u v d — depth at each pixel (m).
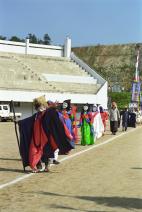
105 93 79.94
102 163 17.25
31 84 74.19
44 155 14.73
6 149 22.84
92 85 81.69
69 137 14.88
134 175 14.23
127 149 23.31
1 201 10.33
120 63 128.50
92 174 14.41
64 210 9.48
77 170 15.30
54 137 14.70
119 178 13.63
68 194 11.16
